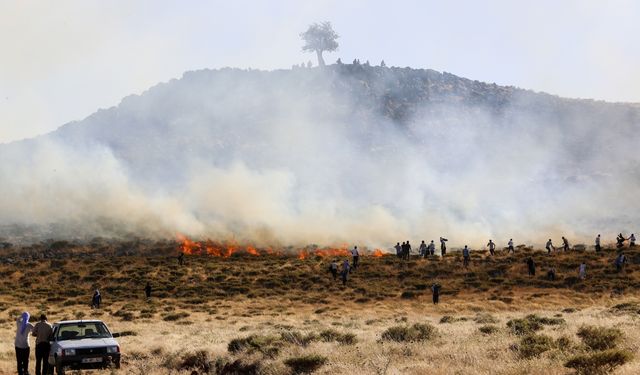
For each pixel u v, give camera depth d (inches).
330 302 2901.1
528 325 1270.9
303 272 3703.3
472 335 1163.9
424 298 2859.3
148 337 1689.2
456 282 3149.6
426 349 936.3
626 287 2780.5
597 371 635.5
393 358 865.5
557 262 3368.6
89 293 3508.9
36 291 3587.6
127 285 3668.8
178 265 4205.2
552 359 734.5
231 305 2947.8
